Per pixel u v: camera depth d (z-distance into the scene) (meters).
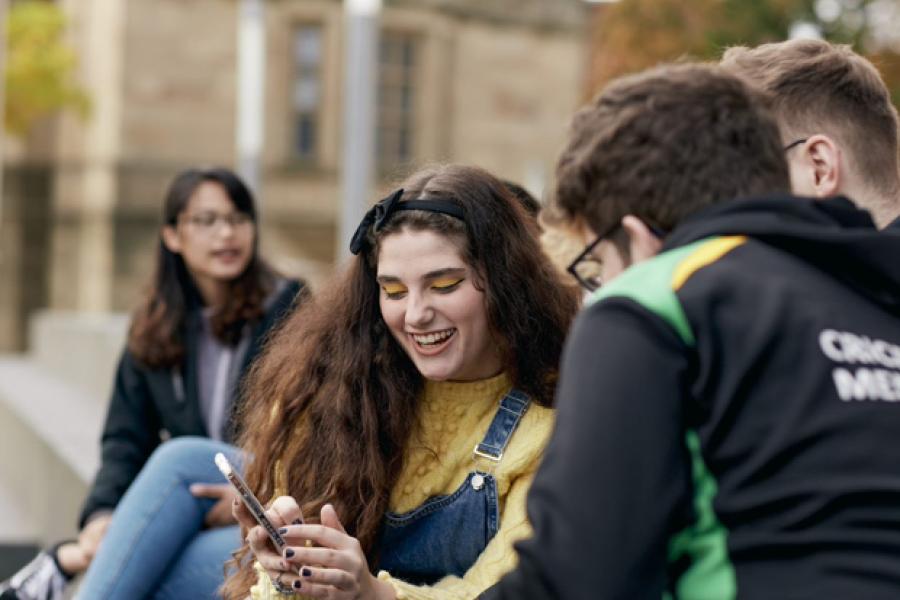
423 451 2.54
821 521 1.64
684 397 1.69
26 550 7.31
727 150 1.81
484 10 24.78
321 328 2.64
